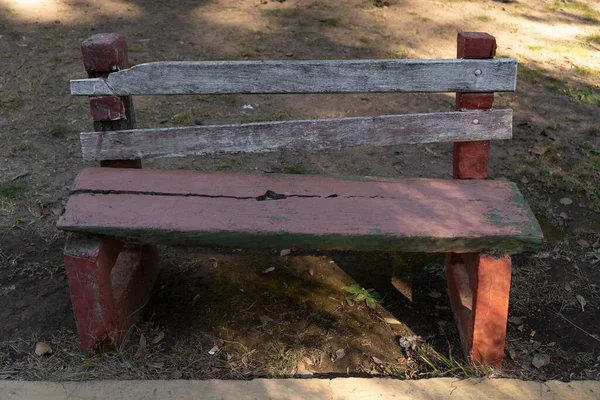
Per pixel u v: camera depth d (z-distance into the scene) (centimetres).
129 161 310
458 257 338
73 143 474
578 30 701
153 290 351
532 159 475
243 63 292
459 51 303
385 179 301
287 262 378
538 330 326
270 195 285
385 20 697
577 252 386
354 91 297
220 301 344
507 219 272
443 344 316
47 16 674
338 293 353
